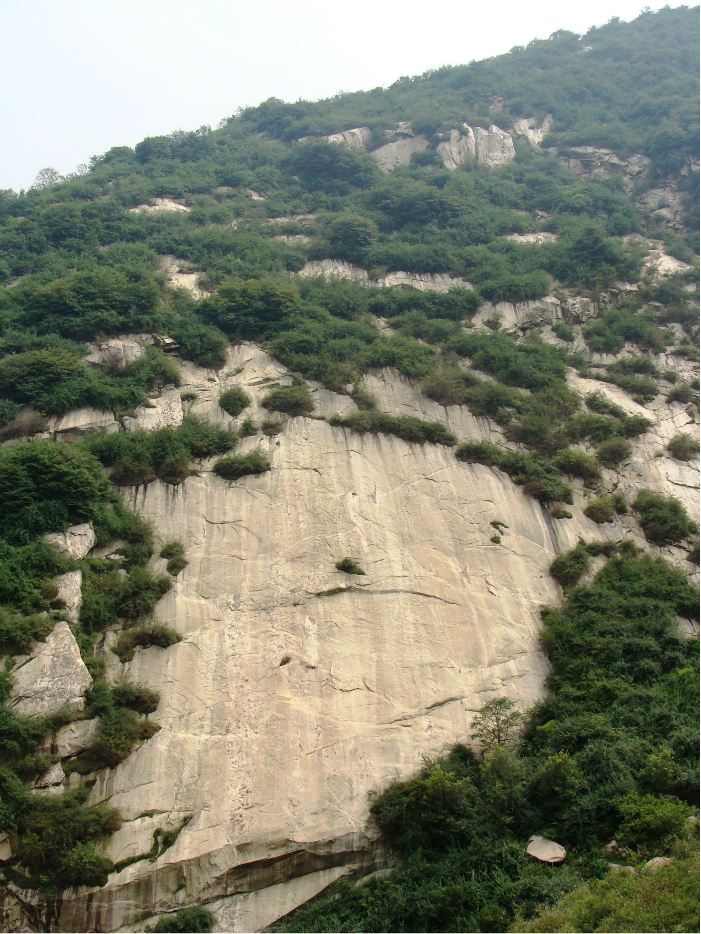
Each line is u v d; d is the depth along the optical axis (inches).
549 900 896.9
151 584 1288.1
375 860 1052.5
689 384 1851.6
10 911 990.4
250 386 1641.2
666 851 899.4
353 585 1325.0
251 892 1032.8
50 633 1165.7
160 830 1064.2
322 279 2046.0
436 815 1032.8
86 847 1019.3
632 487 1569.9
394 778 1121.4
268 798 1093.8
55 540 1268.5
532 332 1968.5
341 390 1626.5
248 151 3011.8
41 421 1503.4
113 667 1200.2
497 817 1013.8
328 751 1144.2
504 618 1321.4
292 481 1457.9
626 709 1112.8
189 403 1603.1
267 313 1814.7
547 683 1237.1
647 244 2389.3
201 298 1879.9
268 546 1366.9
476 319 2027.6
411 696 1215.6
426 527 1425.9
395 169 2847.0
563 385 1744.6
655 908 809.5
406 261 2190.0
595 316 2062.0
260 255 2164.1
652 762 986.7
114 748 1098.7
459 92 3353.8
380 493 1465.3
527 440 1614.2
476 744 1163.3
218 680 1208.8
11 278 2016.5
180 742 1140.5
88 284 1745.8
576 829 966.4
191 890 1025.5
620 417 1711.4
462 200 2465.6
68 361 1561.3
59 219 2225.6
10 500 1278.3
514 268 2167.8
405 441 1551.4
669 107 3036.4
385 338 1815.9
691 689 1120.8
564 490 1501.0
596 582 1379.2
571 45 3794.3
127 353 1637.6
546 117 3189.0
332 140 2962.6
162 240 2190.0
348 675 1228.5
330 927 984.9
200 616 1277.1
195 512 1406.3
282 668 1226.6
